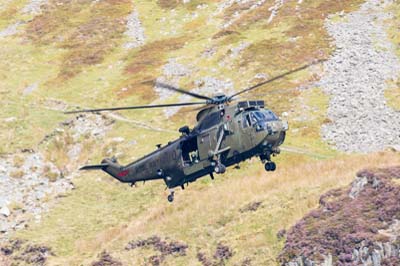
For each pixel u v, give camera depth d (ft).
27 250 652.48
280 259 514.27
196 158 467.93
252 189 629.10
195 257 565.53
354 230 501.15
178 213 630.74
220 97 449.89
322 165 642.22
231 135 440.45
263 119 431.84
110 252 602.44
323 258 492.54
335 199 556.51
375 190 540.93
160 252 583.99
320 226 522.88
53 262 629.51
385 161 621.72
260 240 545.44
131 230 631.97
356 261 480.64
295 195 588.91
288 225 549.54
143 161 510.17
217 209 611.88
